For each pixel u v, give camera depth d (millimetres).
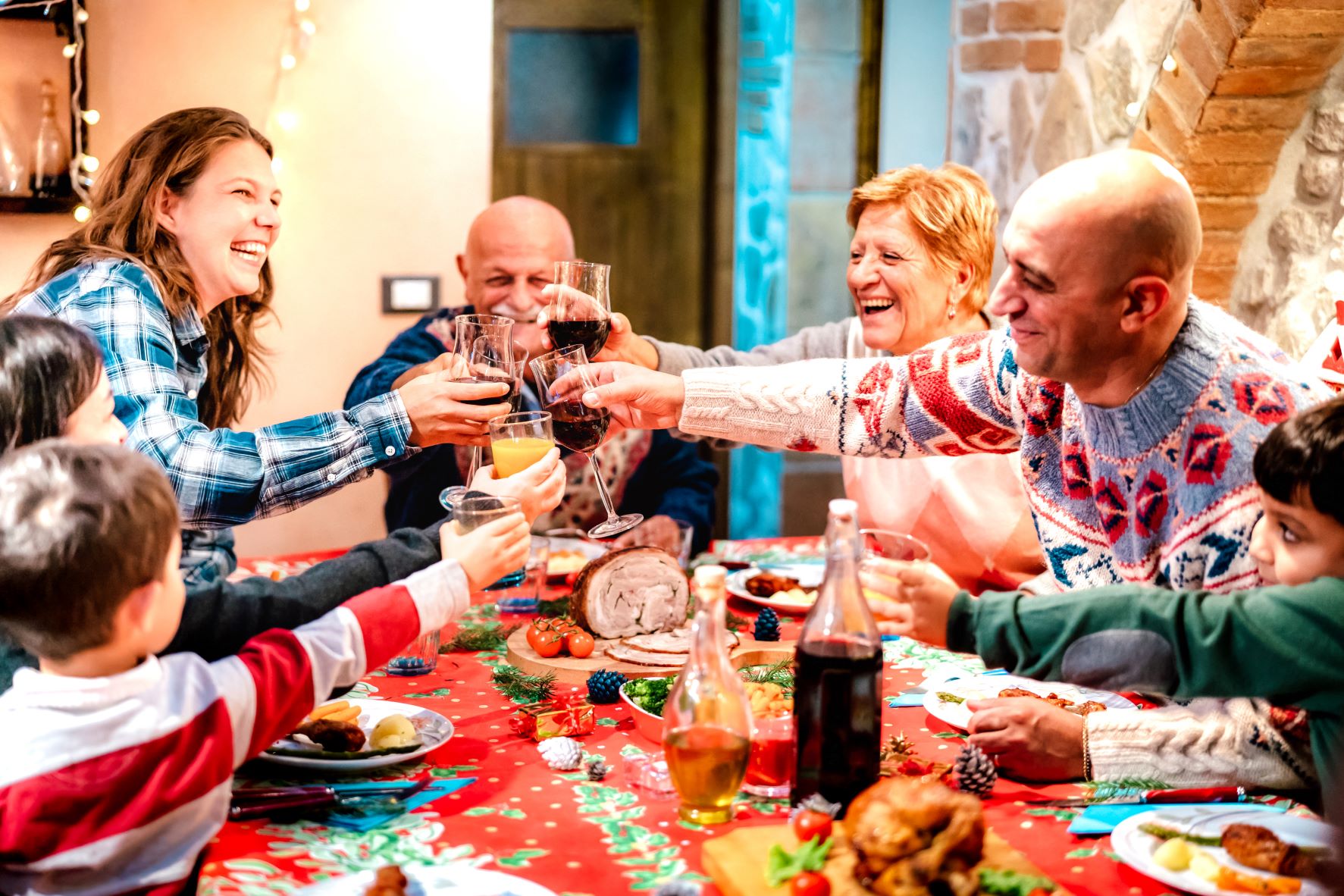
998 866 1143
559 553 2324
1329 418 1210
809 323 4398
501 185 4066
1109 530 1544
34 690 1172
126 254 1882
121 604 1166
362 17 3488
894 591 1317
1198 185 2512
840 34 4223
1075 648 1259
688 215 4191
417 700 1691
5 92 3145
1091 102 2822
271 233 1998
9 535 1138
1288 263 2465
